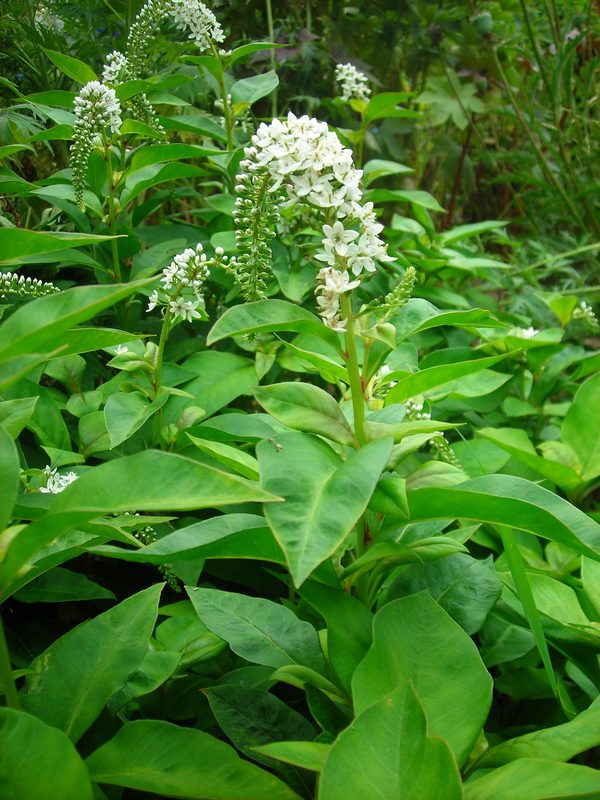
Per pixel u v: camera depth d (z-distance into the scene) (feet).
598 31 3.18
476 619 0.97
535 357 1.74
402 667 0.79
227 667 1.11
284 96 2.53
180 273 1.23
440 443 1.19
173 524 1.30
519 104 3.21
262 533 0.85
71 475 1.13
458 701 0.76
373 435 0.87
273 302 0.85
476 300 2.25
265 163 0.87
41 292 1.25
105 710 0.93
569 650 1.05
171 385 1.42
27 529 0.66
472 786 0.71
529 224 2.98
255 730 0.87
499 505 0.83
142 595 0.90
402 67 3.11
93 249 1.65
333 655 0.86
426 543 0.93
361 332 0.90
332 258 0.87
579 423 1.42
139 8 1.93
